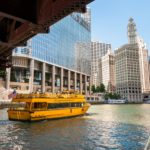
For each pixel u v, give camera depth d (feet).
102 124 117.80
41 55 385.70
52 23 33.37
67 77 471.62
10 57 72.90
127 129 99.25
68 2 28.14
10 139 74.23
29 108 121.39
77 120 136.15
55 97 136.36
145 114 201.05
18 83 352.90
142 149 61.67
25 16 32.83
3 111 214.69
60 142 69.72
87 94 543.39
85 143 68.49
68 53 469.57
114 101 631.56
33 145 65.21
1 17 37.78
